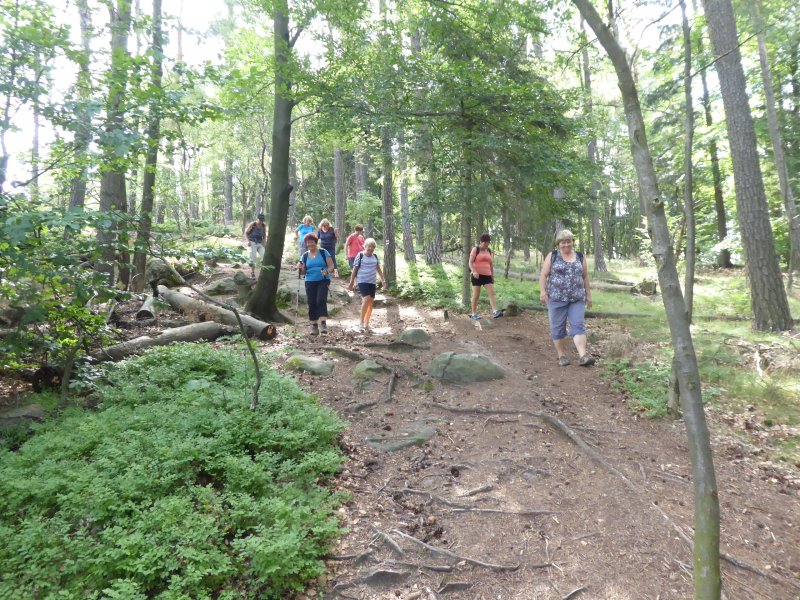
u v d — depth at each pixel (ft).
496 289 41.75
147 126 16.15
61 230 13.62
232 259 14.92
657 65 20.10
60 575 9.44
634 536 11.00
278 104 29.27
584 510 12.00
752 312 28.48
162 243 14.96
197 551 9.46
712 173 57.93
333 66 28.81
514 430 16.28
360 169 83.05
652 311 34.60
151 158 27.02
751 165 28.30
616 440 15.61
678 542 10.76
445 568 10.10
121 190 26.78
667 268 6.82
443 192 32.53
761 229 27.99
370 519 11.73
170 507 10.62
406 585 9.72
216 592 9.39
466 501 12.47
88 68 15.19
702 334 26.05
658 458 14.52
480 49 30.68
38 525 10.27
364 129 29.12
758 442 15.67
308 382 20.04
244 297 32.50
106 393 16.97
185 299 29.12
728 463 14.49
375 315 34.17
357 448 15.16
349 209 68.39
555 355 24.48
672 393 17.46
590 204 35.73
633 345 25.18
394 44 28.19
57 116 13.75
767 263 27.73
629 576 9.85
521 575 9.97
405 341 25.94
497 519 11.75
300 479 12.58
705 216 65.36
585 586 9.62
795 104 44.88
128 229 14.60
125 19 16.55
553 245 35.40
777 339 24.77
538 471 13.76
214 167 83.10
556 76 36.63
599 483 13.10
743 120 28.55
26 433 15.17
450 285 41.60
